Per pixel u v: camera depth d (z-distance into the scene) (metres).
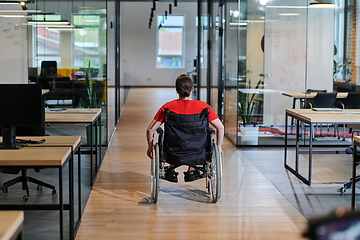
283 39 5.69
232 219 2.92
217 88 7.38
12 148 2.46
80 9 5.82
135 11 17.61
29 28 5.52
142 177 4.09
